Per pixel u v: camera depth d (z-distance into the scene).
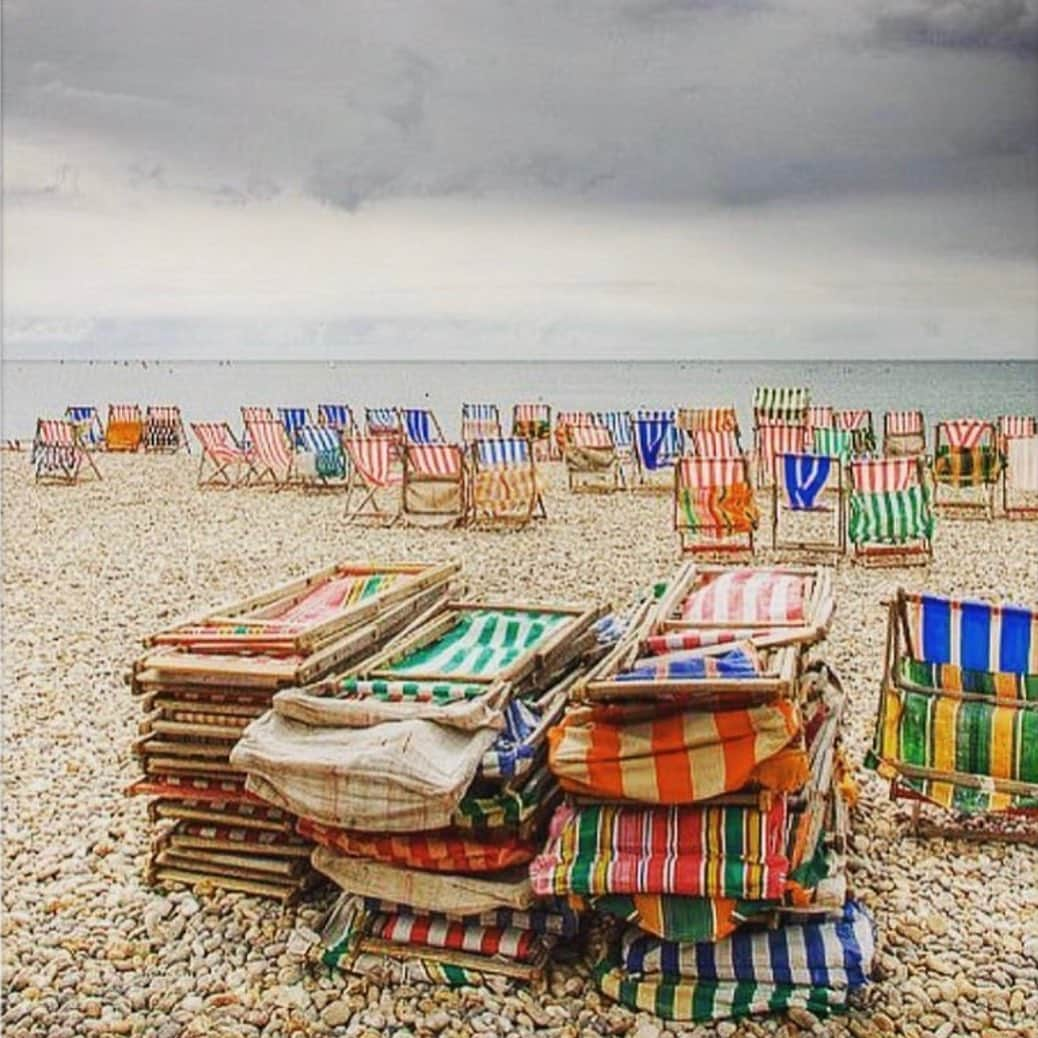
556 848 3.06
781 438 12.08
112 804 4.45
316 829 3.27
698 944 3.04
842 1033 2.92
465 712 3.12
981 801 3.81
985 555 9.52
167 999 3.15
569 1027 2.97
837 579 8.60
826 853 3.25
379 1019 3.03
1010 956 3.28
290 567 9.37
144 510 12.83
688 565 4.58
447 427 31.64
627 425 17.16
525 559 9.47
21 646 6.93
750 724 2.94
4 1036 2.99
